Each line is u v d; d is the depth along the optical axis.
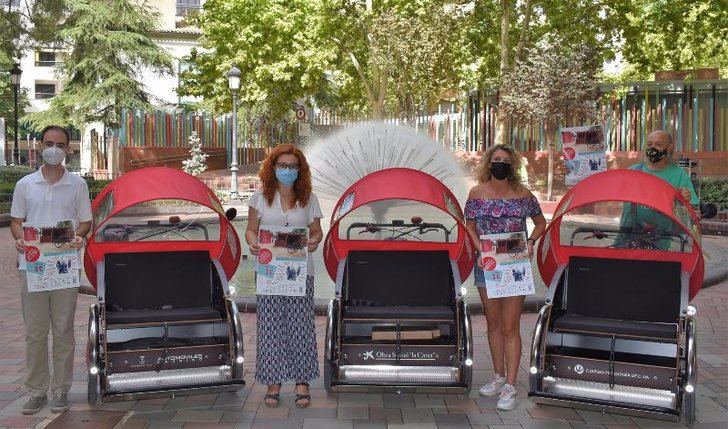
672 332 4.99
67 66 38.69
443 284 5.73
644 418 5.14
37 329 5.23
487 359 6.74
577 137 6.34
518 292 5.21
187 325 5.69
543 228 5.62
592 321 5.20
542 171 26.88
